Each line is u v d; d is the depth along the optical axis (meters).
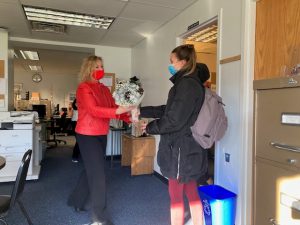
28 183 3.78
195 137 1.83
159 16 3.63
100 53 5.43
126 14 3.60
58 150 6.64
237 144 2.39
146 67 4.74
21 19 3.87
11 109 4.93
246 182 2.23
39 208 2.86
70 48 5.40
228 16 2.55
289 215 1.47
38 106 7.74
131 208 2.91
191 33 3.39
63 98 11.38
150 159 4.30
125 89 2.07
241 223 2.24
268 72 2.08
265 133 1.64
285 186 1.50
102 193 2.30
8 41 4.60
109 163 5.16
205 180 3.03
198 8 3.07
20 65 9.11
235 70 2.44
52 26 4.23
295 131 1.42
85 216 2.66
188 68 1.87
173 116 1.73
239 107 2.34
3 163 1.88
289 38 1.91
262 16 2.15
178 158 1.82
